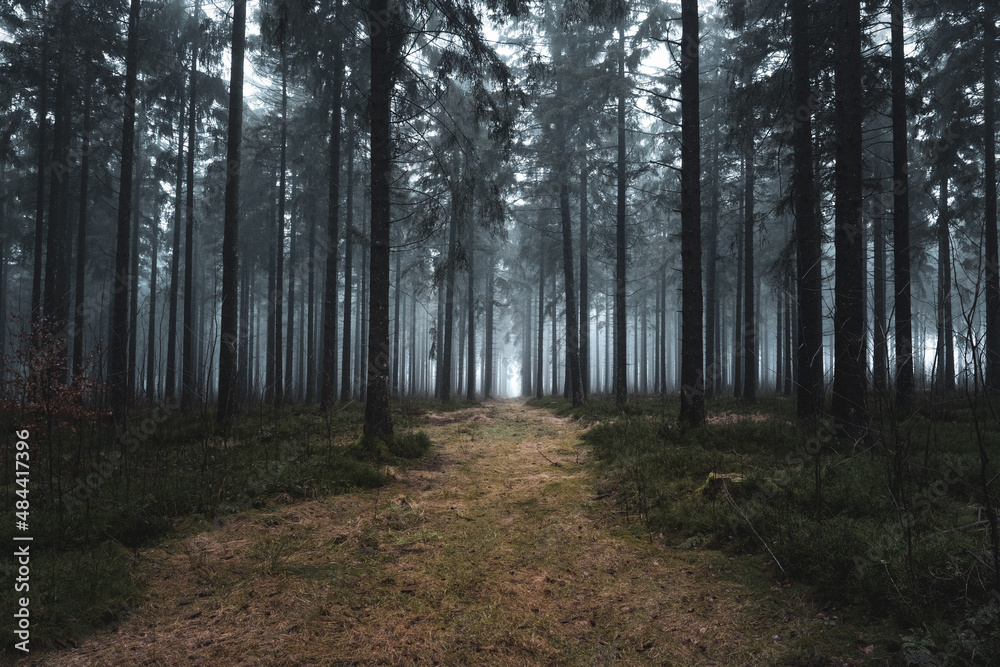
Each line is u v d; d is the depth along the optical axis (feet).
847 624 10.76
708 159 70.49
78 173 62.44
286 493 21.04
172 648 10.62
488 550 16.12
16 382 19.76
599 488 22.22
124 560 14.33
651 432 31.48
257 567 14.43
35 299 56.75
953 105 51.93
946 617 10.19
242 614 12.00
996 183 51.08
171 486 19.74
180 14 60.49
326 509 19.81
